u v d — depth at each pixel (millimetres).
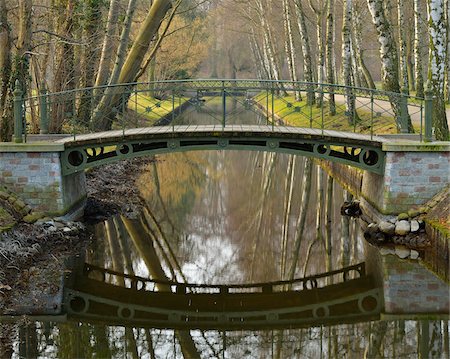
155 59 44719
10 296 12203
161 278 14602
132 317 12008
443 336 10992
